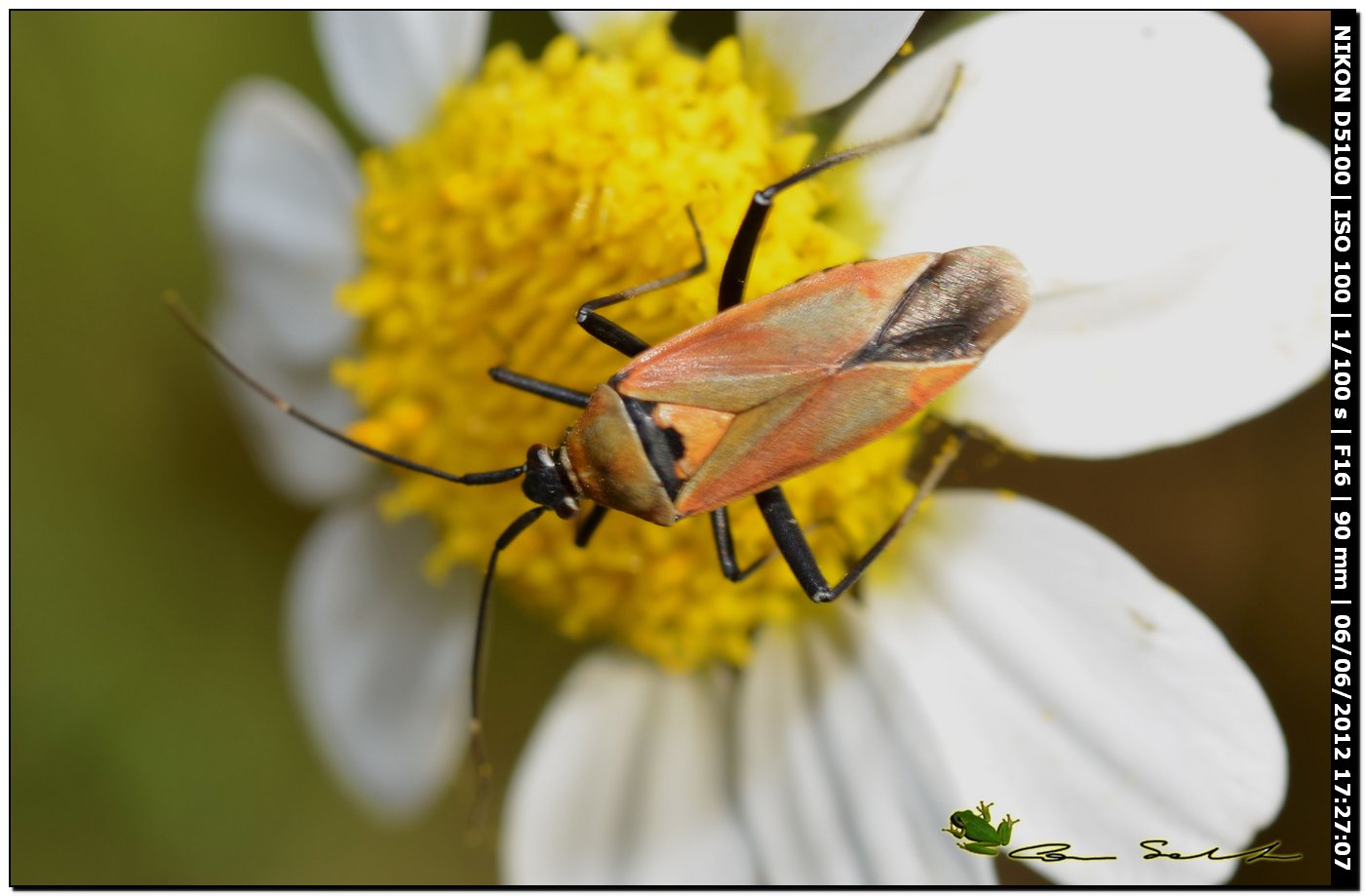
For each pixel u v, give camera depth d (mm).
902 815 72
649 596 73
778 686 73
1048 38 69
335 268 77
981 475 72
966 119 69
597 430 70
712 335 69
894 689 71
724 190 70
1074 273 69
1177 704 69
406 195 74
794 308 69
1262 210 68
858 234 70
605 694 75
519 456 73
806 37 70
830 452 69
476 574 77
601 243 71
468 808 81
